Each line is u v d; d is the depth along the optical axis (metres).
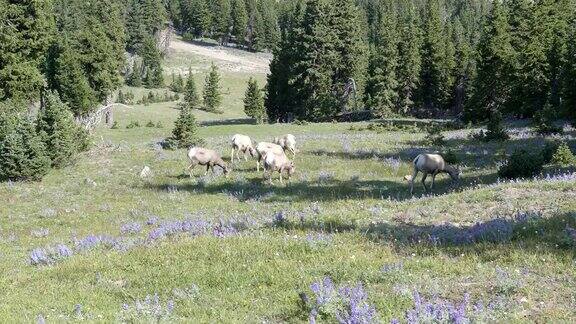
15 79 47.75
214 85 115.38
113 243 14.40
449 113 88.75
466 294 7.24
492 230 11.88
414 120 71.75
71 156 31.95
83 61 64.06
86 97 62.91
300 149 37.03
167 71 149.25
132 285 9.80
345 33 76.12
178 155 34.34
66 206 22.73
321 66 73.31
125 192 25.23
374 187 24.03
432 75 85.69
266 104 82.69
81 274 11.07
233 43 190.62
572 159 25.30
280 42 82.06
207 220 17.16
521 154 23.50
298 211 17.80
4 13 46.16
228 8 180.00
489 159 30.31
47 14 50.16
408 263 9.60
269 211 18.84
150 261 11.26
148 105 110.50
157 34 162.12
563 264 8.91
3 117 31.02
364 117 77.94
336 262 9.91
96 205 22.70
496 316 6.73
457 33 114.62
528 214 12.96
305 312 7.32
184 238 13.67
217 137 52.62
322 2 73.12
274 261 10.24
